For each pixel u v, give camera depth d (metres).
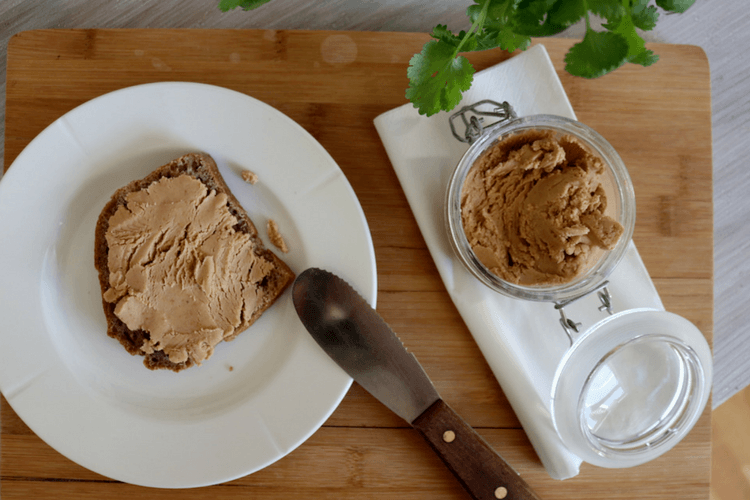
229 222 0.54
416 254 0.56
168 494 0.55
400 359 0.54
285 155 0.54
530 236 0.52
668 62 0.57
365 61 0.56
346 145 0.56
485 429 0.56
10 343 0.54
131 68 0.56
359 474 0.56
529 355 0.55
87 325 0.55
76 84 0.56
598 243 0.51
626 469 0.56
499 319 0.55
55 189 0.54
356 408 0.56
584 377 0.50
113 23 0.59
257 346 0.55
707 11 0.59
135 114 0.54
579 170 0.51
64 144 0.54
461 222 0.52
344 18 0.59
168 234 0.54
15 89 0.55
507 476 0.54
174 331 0.54
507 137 0.52
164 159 0.55
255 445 0.54
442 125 0.55
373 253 0.54
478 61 0.56
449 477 0.56
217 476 0.54
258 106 0.53
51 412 0.54
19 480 0.55
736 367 0.61
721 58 0.59
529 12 0.48
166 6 0.59
